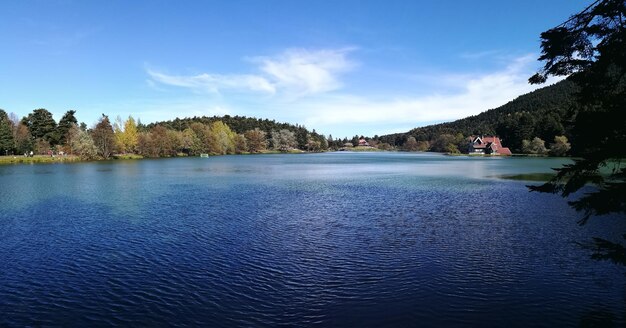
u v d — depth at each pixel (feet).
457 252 57.93
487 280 46.93
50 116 443.73
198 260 54.75
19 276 49.19
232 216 85.61
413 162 347.36
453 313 38.86
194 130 574.56
